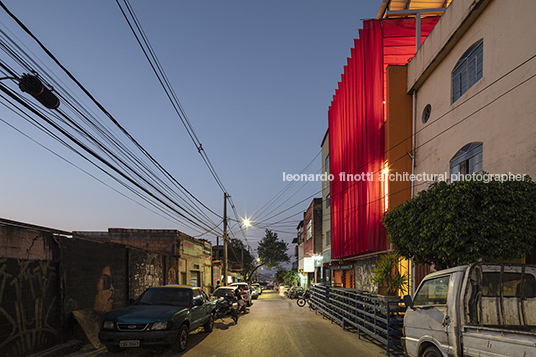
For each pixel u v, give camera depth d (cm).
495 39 956
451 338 484
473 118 1052
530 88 809
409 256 912
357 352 816
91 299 1008
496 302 492
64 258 871
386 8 1830
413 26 1800
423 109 1446
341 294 1284
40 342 764
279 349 847
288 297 3591
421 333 573
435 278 570
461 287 490
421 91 1470
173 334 787
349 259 2319
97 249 1059
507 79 896
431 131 1349
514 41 876
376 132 1714
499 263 498
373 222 1686
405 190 1507
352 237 2042
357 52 2012
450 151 1194
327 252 3134
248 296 2188
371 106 1778
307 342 940
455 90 1199
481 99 1010
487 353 420
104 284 1098
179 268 2000
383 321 836
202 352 828
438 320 522
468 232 701
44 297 790
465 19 1069
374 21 1830
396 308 849
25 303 725
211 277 2953
